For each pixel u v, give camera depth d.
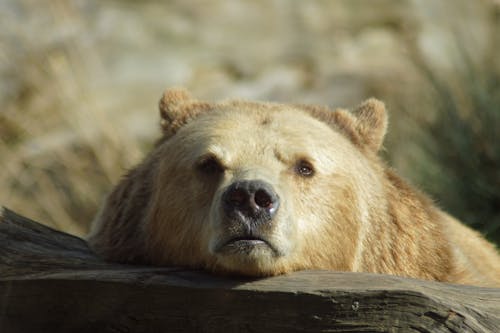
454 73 19.66
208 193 7.93
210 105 9.55
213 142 8.03
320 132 8.54
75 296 7.75
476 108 16.56
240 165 7.82
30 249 8.64
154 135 21.19
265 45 24.02
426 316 6.44
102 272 7.81
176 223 8.21
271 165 7.86
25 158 20.39
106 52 22.53
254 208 7.11
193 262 8.05
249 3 24.86
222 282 7.39
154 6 24.23
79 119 20.73
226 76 23.25
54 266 8.41
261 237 7.14
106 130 20.39
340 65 23.42
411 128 19.47
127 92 21.98
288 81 23.08
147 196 8.92
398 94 21.45
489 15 22.67
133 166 9.63
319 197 8.19
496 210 15.01
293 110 9.04
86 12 23.39
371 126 9.72
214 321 7.28
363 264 8.70
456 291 6.74
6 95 21.36
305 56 23.81
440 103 17.67
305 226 8.03
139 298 7.55
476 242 10.84
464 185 15.36
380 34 24.33
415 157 17.53
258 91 22.73
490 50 19.22
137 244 8.77
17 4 22.31
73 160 20.33
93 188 20.09
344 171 8.48
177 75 22.72
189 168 8.15
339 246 8.36
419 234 9.12
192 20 24.22
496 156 15.56
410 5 24.61
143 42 23.16
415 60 21.12
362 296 6.64
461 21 22.77
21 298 7.96
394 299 6.54
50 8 22.30
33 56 21.61
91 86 21.72
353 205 8.51
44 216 19.91
